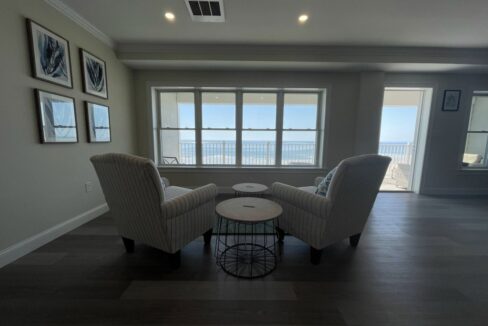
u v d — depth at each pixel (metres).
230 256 1.97
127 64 3.45
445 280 1.66
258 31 2.79
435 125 3.94
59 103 2.24
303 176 4.03
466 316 1.33
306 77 3.77
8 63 1.76
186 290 1.53
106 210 3.04
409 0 2.12
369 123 3.79
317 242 1.79
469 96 3.87
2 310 1.34
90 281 1.60
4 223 1.76
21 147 1.88
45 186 2.12
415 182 4.23
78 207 2.55
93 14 2.43
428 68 3.50
